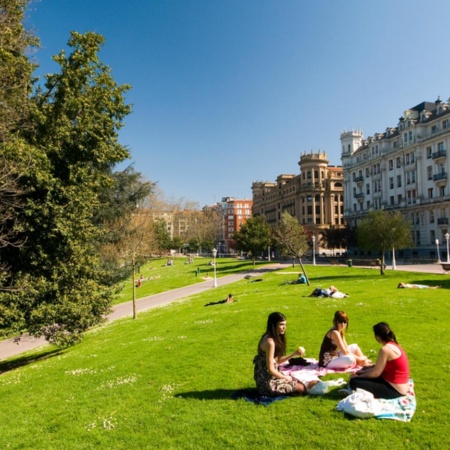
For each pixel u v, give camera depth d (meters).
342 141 105.75
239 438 6.23
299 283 33.56
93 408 8.36
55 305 19.12
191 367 10.38
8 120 17.05
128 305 37.78
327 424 6.33
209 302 27.38
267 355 7.52
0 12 17.75
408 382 6.90
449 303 17.27
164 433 6.71
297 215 122.62
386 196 86.19
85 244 23.16
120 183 36.56
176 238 148.50
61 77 20.62
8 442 7.22
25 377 13.34
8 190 15.55
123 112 22.70
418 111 78.88
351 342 11.37
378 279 33.12
